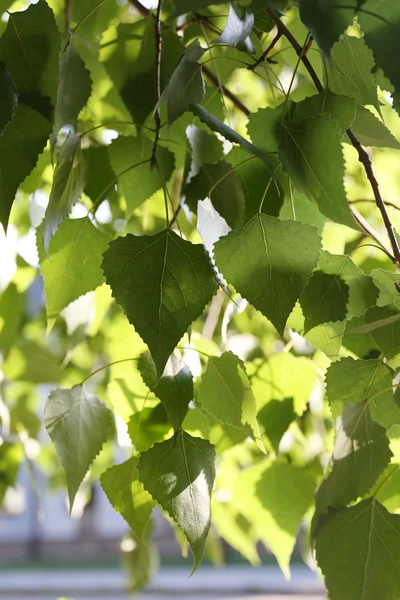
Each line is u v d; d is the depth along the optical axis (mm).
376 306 880
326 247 1149
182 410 877
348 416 857
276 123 889
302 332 915
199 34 1042
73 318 1104
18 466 1750
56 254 976
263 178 916
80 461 913
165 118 993
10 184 847
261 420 1040
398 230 1229
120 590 9930
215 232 892
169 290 830
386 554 862
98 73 1096
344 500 866
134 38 970
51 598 9508
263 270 833
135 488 925
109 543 11000
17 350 1796
